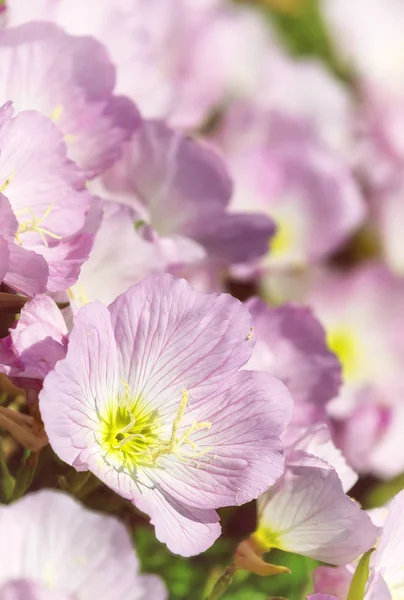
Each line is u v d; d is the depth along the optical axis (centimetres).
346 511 47
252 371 48
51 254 48
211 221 55
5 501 48
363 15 71
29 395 46
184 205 54
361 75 70
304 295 63
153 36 56
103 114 51
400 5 72
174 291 47
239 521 52
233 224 55
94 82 51
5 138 48
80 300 49
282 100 66
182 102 59
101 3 54
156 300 47
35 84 51
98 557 44
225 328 47
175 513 47
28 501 44
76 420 46
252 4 73
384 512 49
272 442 47
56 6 53
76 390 46
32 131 48
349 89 70
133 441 48
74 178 49
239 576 54
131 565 44
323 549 48
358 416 60
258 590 54
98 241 50
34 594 43
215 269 56
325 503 47
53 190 49
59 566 44
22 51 50
